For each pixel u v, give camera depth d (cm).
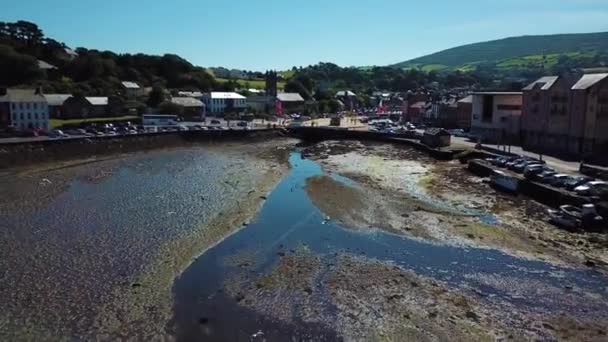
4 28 19900
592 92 7075
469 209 5131
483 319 2847
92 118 12925
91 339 2647
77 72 17650
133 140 9825
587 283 3316
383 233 4375
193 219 4753
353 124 14475
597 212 4512
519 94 9862
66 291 3177
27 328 2736
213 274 3503
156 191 5925
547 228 4434
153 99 15300
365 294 3173
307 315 2916
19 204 5228
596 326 2764
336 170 7650
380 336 2677
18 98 10531
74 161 8250
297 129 12556
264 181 6650
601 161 6719
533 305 3020
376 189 6112
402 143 10612
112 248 3941
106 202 5362
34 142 8269
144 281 3350
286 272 3528
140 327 2775
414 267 3616
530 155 7475
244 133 11788
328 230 4481
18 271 3462
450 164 7956
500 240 4141
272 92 19900
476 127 10794
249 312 2958
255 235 4353
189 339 2670
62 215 4831
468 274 3481
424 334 2684
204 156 9175
